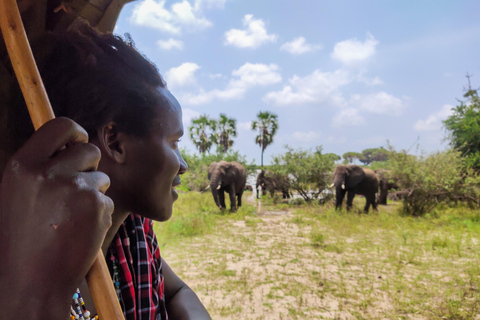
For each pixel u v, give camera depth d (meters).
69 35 0.62
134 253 0.82
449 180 11.87
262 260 6.08
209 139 35.28
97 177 0.44
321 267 5.70
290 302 4.29
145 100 0.62
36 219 0.40
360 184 13.77
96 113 0.59
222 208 13.06
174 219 9.73
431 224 9.78
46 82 0.60
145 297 0.79
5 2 0.44
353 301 4.33
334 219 10.45
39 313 0.39
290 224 10.05
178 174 0.71
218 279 5.10
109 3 1.01
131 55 0.65
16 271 0.39
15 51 0.44
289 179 17.42
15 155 0.42
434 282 4.97
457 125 14.40
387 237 8.02
